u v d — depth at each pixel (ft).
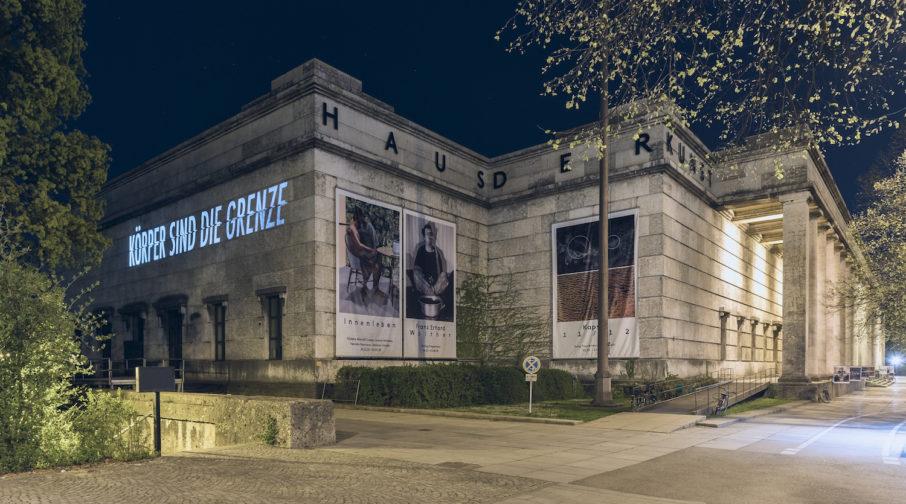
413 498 28.32
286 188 95.40
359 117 99.30
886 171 109.60
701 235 119.24
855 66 32.12
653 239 102.06
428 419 67.56
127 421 50.01
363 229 97.50
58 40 76.59
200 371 107.04
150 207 123.54
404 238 104.88
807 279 116.06
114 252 134.41
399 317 101.76
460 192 116.78
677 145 107.86
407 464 37.32
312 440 43.55
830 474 36.63
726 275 132.46
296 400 44.73
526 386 88.89
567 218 113.09
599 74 36.11
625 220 105.60
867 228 105.70
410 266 105.19
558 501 28.89
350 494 28.68
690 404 80.69
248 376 97.40
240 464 35.88
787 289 112.06
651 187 103.24
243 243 101.81
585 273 109.29
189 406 49.01
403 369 80.28
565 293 111.34
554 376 95.55
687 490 31.94
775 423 67.31
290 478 32.01
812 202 122.11
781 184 116.26
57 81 73.31
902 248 100.78
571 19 34.94
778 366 172.45
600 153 46.73
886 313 104.37
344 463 36.81
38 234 70.85
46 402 40.37
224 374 101.96
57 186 76.54
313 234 90.33
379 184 101.55
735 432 58.08
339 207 94.12
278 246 95.50
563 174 114.42
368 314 96.32
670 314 102.32
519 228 119.55
